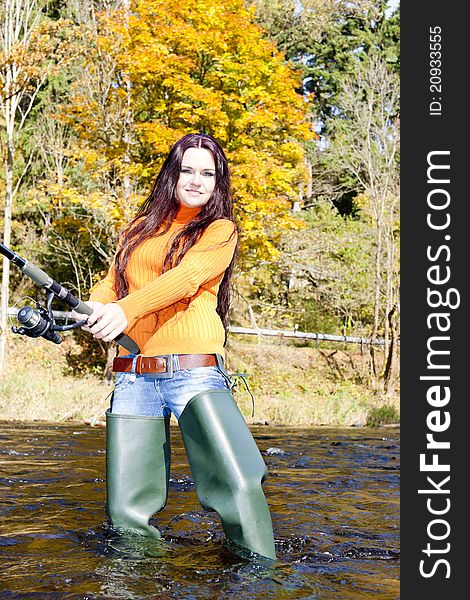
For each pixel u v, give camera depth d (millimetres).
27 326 2732
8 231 15484
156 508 3166
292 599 2393
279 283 22031
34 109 18844
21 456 6070
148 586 2461
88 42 15547
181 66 15172
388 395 18922
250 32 15727
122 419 3115
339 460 6863
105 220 16000
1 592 2365
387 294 19812
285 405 14359
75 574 2580
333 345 22062
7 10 14945
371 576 2768
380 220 19891
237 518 2852
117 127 15836
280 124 16422
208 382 2975
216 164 3148
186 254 3016
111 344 16219
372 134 22281
